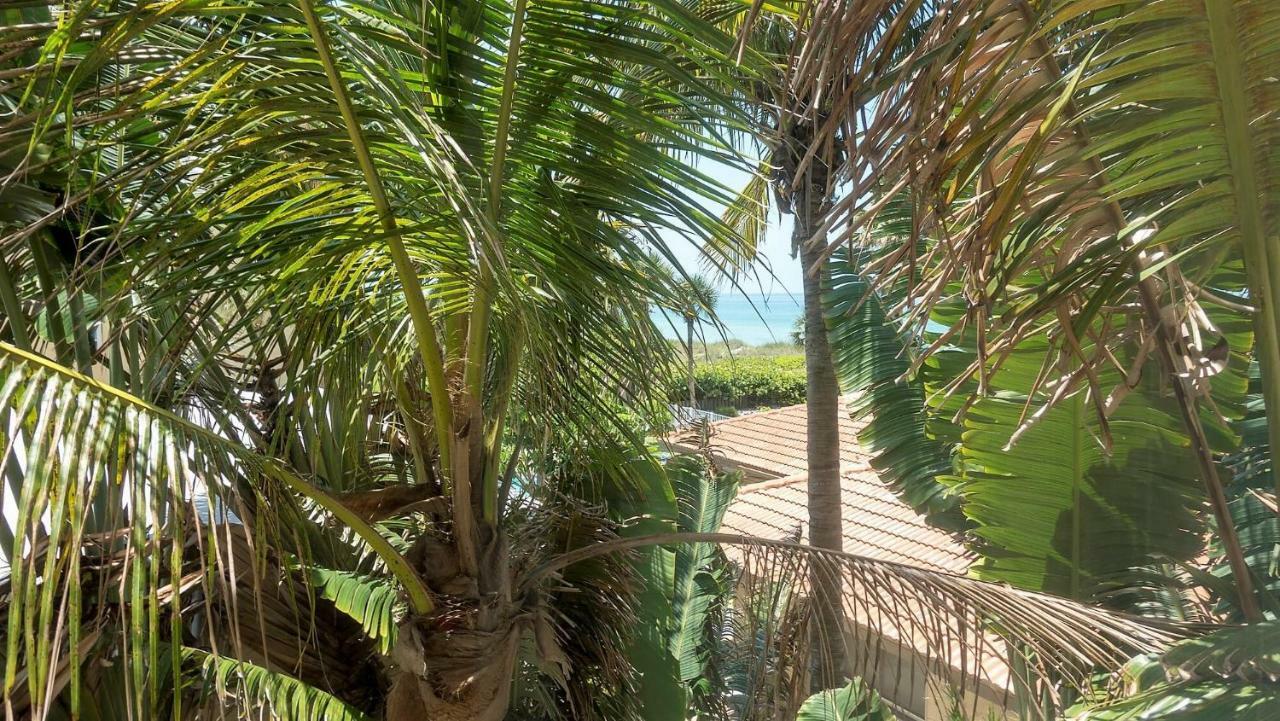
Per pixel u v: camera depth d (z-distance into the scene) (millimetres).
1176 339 1462
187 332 2234
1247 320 1328
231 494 2592
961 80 1232
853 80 1276
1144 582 1889
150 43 2006
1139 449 1708
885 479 3781
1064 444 2154
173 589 1646
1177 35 1114
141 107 1735
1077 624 1994
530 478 3762
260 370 3139
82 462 1501
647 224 2379
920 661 2711
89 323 2119
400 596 3062
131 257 2076
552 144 2277
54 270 2445
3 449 1463
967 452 2441
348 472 3771
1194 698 1335
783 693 2922
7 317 2215
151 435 1670
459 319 2721
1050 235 1632
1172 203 1297
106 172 2303
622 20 2082
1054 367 1771
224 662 2574
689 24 1949
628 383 2889
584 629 4367
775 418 9938
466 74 2186
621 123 2344
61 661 2348
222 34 2008
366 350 3080
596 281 2488
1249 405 1449
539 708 4555
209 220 2010
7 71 1721
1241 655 1281
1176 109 1199
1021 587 2367
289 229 2172
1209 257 1305
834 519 4391
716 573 4926
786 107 1654
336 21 1811
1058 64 1473
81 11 1569
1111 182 1477
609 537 4328
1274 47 1067
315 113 1938
